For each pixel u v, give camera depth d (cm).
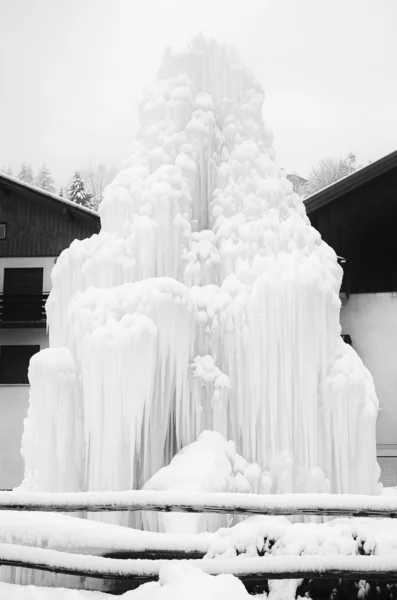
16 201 2583
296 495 612
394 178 2303
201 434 891
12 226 2570
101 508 609
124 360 859
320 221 2338
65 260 1015
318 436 905
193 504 606
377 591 625
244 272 975
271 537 621
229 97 1147
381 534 626
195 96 1120
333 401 903
